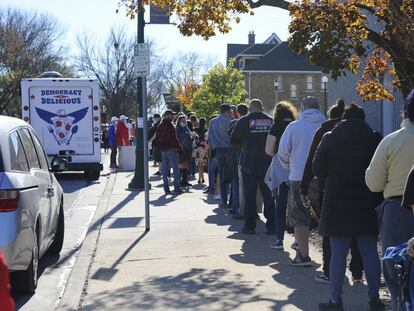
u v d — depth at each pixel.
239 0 10.70
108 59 78.12
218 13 11.23
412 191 3.97
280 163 8.07
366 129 5.53
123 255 8.35
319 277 6.71
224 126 12.38
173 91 73.50
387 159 4.71
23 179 6.40
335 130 5.55
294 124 7.22
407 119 4.73
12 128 6.93
